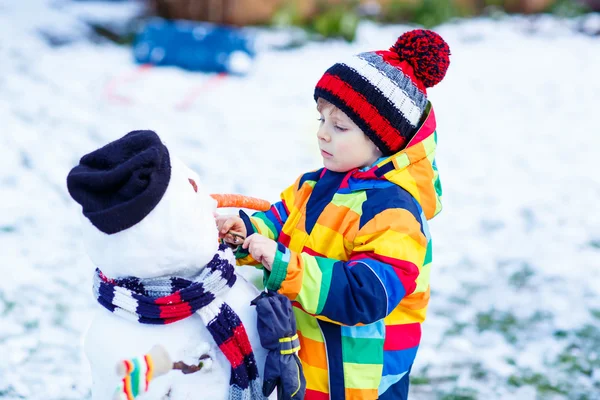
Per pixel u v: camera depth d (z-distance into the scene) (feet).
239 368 5.18
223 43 26.61
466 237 15.11
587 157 20.68
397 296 5.41
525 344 11.14
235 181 17.02
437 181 6.17
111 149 4.82
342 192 5.85
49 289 11.91
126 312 5.06
